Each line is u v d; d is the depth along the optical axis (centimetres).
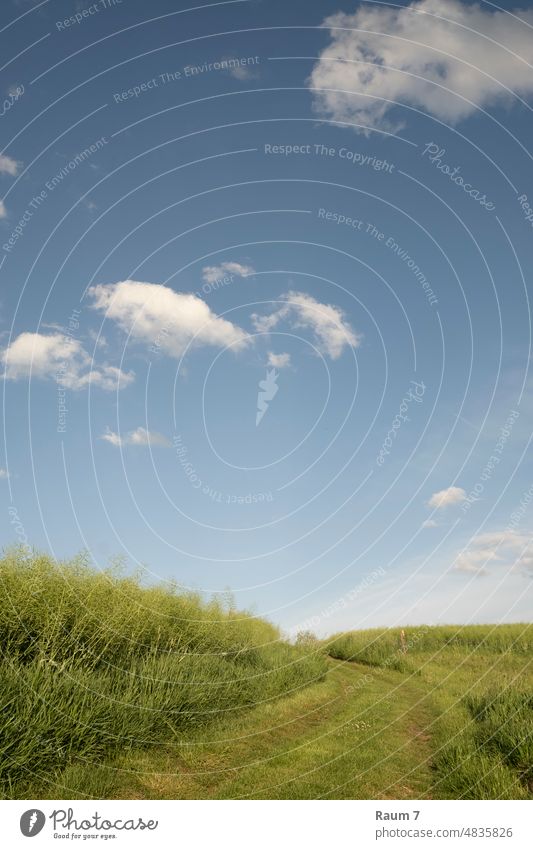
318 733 1038
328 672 1811
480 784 698
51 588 1013
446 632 2444
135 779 724
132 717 839
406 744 962
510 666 1814
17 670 761
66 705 745
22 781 646
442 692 1423
